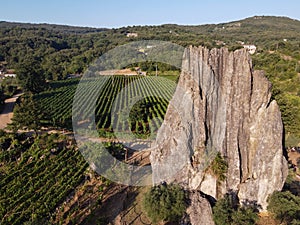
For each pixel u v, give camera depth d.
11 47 173.00
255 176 29.50
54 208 36.22
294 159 42.22
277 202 28.12
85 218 33.84
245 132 29.73
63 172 43.88
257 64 107.31
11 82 114.56
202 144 30.86
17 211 35.47
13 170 45.94
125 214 32.69
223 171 29.75
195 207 28.66
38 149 51.38
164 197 29.31
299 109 53.47
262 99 28.59
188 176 31.03
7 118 76.94
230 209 27.61
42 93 102.19
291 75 95.12
